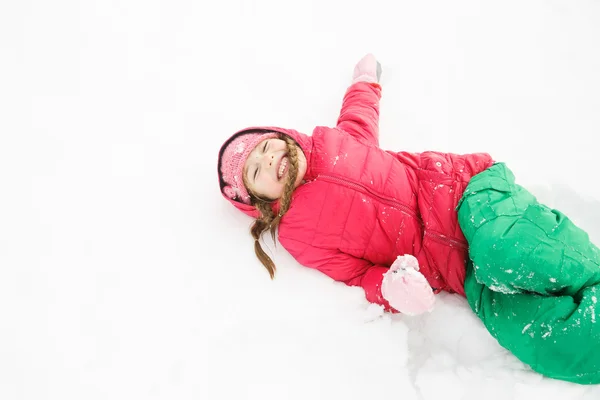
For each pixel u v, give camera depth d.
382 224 1.52
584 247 1.26
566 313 1.22
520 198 1.40
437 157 1.58
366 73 1.92
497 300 1.38
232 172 1.56
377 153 1.61
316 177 1.56
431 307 1.29
